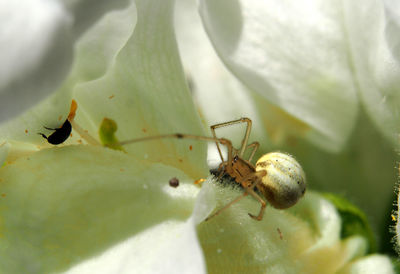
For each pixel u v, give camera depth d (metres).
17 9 0.07
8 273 0.07
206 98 0.10
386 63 0.08
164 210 0.08
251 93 0.10
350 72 0.09
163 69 0.08
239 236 0.08
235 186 0.09
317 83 0.09
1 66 0.06
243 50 0.09
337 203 0.09
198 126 0.08
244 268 0.08
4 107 0.07
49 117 0.08
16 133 0.08
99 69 0.07
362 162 0.09
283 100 0.09
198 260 0.07
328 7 0.09
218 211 0.08
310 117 0.09
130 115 0.08
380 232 0.09
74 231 0.08
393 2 0.07
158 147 0.08
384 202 0.09
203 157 0.08
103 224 0.08
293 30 0.09
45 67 0.07
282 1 0.09
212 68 0.10
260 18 0.09
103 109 0.08
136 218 0.08
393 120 0.09
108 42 0.07
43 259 0.08
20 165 0.08
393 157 0.09
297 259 0.08
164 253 0.07
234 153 0.09
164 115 0.08
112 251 0.08
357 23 0.08
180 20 0.10
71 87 0.07
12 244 0.08
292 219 0.09
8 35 0.07
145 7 0.08
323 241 0.08
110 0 0.07
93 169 0.08
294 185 0.09
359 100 0.09
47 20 0.07
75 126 0.08
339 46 0.09
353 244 0.08
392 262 0.08
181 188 0.08
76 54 0.07
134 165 0.08
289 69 0.09
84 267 0.07
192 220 0.07
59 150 0.08
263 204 0.08
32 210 0.08
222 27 0.08
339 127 0.09
